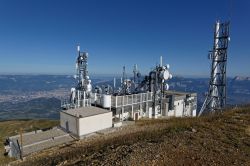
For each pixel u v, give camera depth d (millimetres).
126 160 11914
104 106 38969
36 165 18422
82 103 43125
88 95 44031
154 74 46688
